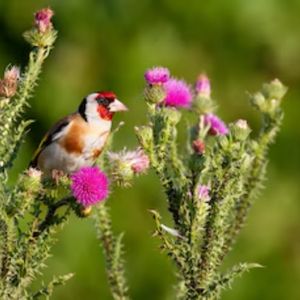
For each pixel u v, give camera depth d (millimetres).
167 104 5766
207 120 5781
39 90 13914
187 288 4957
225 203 4988
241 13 14719
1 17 14219
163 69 5598
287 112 14969
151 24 14484
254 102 5891
